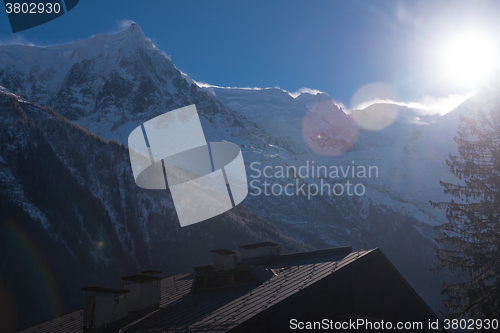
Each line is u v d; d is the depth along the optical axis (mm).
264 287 25172
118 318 27109
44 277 123250
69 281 127625
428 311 28906
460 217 36281
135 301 27812
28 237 132750
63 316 34469
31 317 110750
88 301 26703
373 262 27203
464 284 34062
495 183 35406
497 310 31328
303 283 23422
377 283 27016
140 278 29062
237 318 20969
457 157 38062
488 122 38469
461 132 39219
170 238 170625
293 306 22516
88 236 154375
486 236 34156
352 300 24703
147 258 159375
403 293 28453
